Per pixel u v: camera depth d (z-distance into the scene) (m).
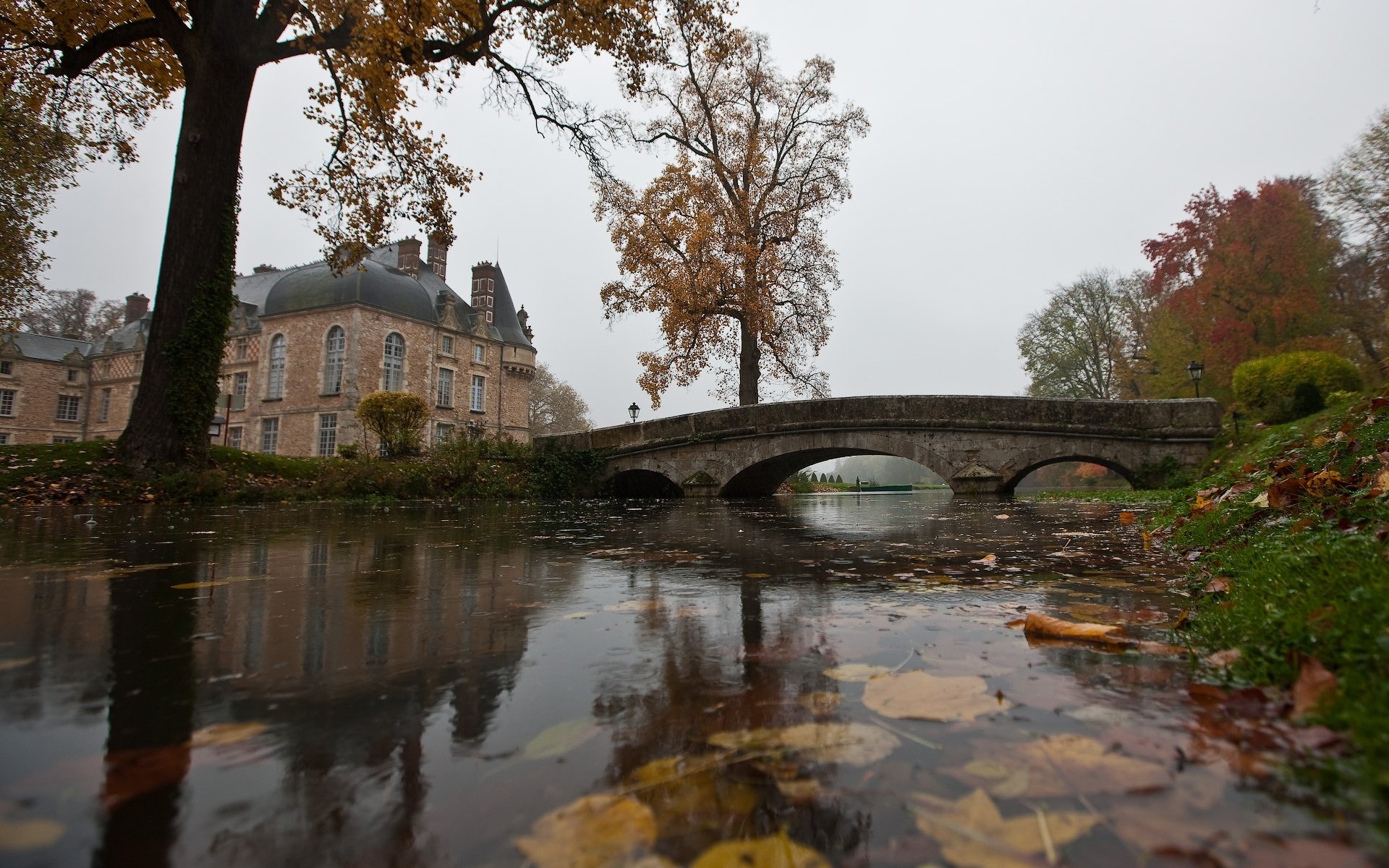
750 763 0.96
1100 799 0.82
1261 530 2.85
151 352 9.62
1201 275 27.56
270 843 0.75
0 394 45.00
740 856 0.72
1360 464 3.33
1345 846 0.70
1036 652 1.59
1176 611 2.09
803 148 22.69
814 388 23.31
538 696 1.28
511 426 45.91
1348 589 1.53
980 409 14.18
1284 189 25.30
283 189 12.41
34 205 16.86
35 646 1.67
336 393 34.31
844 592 2.50
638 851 0.73
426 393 38.38
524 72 13.77
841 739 1.04
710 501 15.77
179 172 9.79
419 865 0.70
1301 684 1.15
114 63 12.56
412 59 11.07
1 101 14.16
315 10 10.70
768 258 21.16
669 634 1.81
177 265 9.70
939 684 1.33
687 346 21.31
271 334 37.00
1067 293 39.78
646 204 20.97
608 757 0.99
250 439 38.16
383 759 0.98
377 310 35.56
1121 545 4.18
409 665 1.51
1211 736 1.02
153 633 1.82
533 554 3.87
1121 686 1.30
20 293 18.00
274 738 1.06
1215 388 27.62
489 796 0.86
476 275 46.16
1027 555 3.70
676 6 16.50
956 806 0.82
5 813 0.80
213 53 9.94
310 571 3.10
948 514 7.97
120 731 1.08
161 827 0.78
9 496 7.63
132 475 9.08
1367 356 24.12
